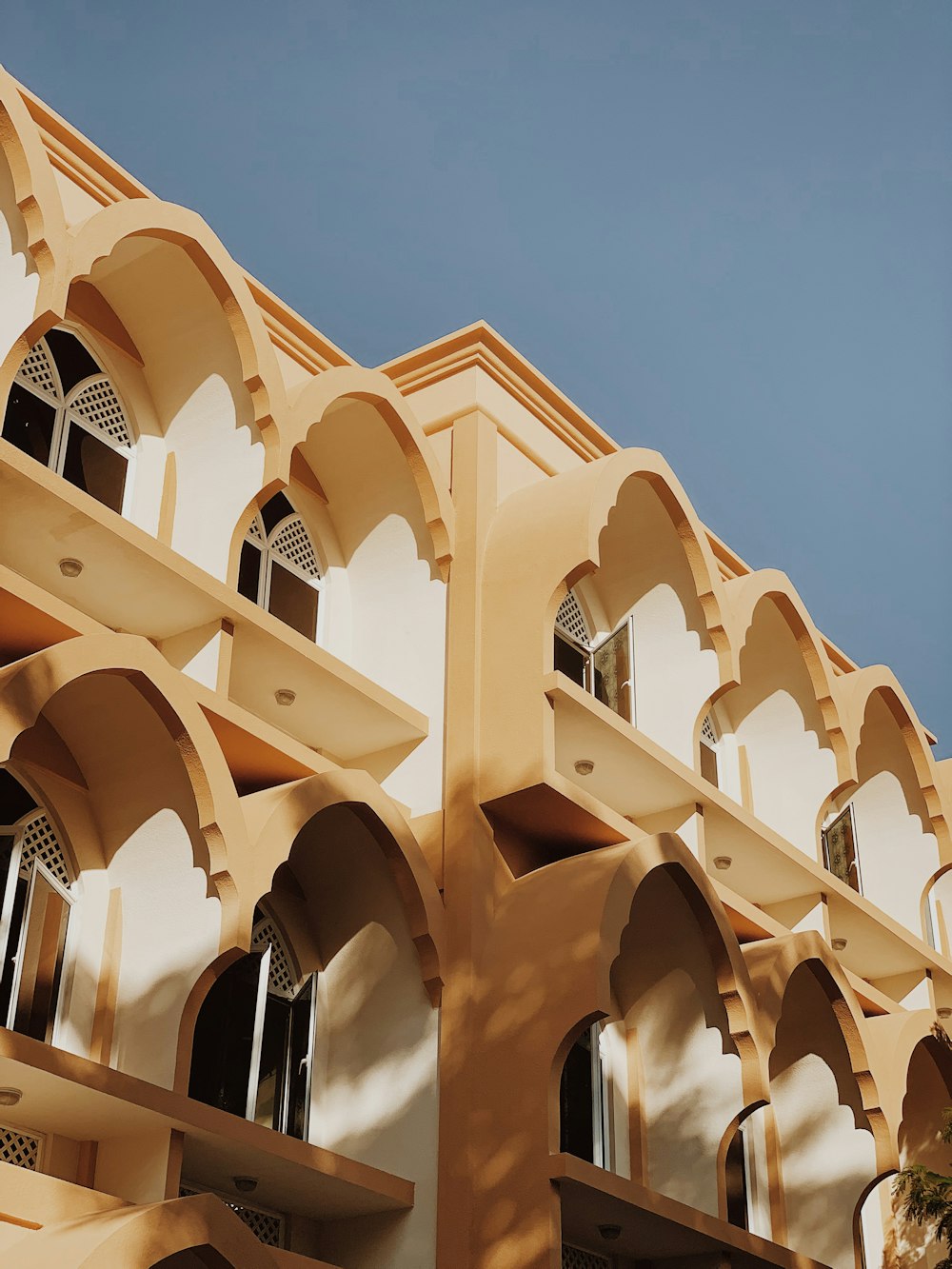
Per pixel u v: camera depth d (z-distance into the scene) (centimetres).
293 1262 1174
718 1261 1484
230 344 1488
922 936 2042
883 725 2094
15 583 1203
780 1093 1719
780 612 1911
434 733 1529
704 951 1527
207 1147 1189
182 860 1227
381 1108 1362
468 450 1669
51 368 1447
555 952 1337
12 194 1298
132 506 1478
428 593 1608
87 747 1264
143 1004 1208
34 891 1228
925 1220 1836
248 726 1340
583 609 1806
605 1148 1509
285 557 1625
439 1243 1277
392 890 1416
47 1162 1141
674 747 1716
